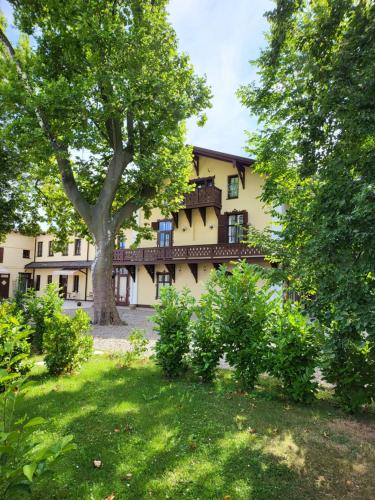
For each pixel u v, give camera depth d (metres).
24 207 16.30
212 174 20.17
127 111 11.77
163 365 5.22
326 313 3.14
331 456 3.04
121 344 8.34
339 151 3.68
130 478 2.62
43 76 11.23
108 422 3.60
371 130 3.36
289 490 2.53
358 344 3.05
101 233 12.32
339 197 3.11
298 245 4.50
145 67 11.22
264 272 4.92
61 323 5.39
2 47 12.30
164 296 5.52
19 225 16.58
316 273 3.26
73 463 2.79
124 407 4.02
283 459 2.96
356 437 3.44
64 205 16.03
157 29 11.55
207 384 4.99
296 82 4.78
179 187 13.66
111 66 10.96
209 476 2.66
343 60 3.73
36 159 11.72
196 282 19.88
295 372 4.34
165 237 21.75
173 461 2.86
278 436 3.40
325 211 3.21
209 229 19.92
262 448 3.14
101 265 12.20
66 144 11.36
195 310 5.28
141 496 2.41
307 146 4.18
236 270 5.21
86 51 11.00
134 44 10.91
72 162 13.52
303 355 4.28
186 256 19.45
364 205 2.68
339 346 3.44
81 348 6.05
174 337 5.22
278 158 6.67
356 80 3.54
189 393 4.54
